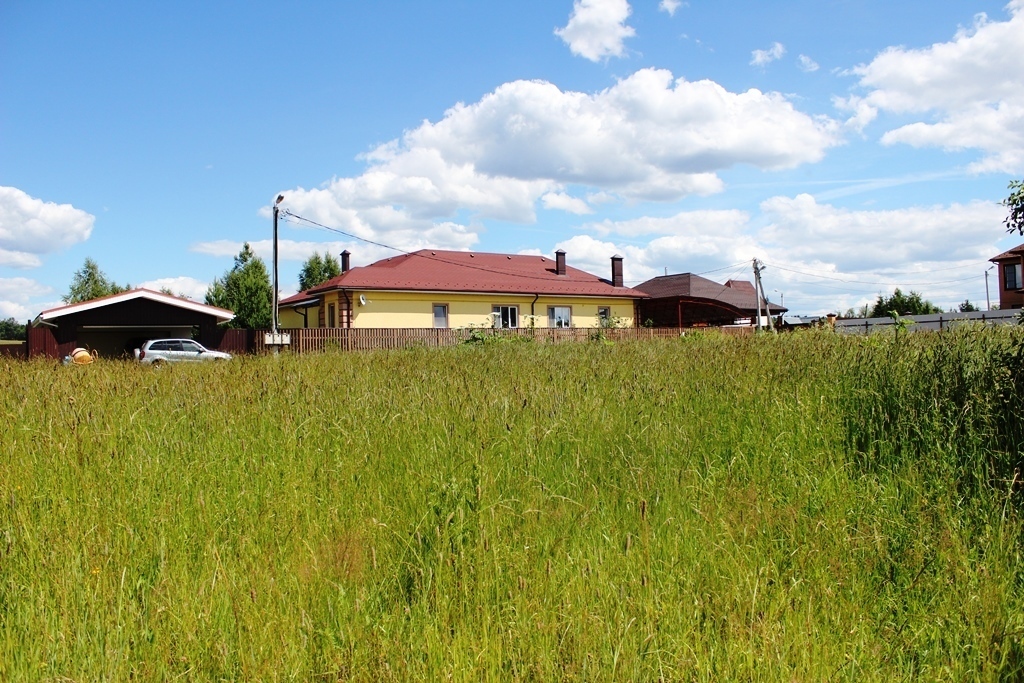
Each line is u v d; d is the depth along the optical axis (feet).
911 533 11.22
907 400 16.26
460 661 7.77
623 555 10.19
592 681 7.52
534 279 116.67
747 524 11.32
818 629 8.57
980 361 16.58
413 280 103.96
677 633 8.38
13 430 15.33
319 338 81.10
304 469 13.57
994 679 8.00
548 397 18.19
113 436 14.80
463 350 41.83
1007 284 123.03
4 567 9.44
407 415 16.74
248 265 162.20
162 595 8.77
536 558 10.10
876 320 66.49
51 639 7.98
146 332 94.68
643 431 15.71
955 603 9.30
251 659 7.76
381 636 8.27
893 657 8.36
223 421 16.69
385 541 10.68
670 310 123.95
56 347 78.69
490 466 12.97
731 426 16.19
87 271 210.18
